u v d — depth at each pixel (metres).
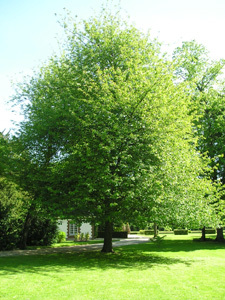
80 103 15.38
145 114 14.24
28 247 21.34
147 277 9.64
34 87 20.14
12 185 20.47
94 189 13.07
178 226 14.56
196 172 16.17
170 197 13.38
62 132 16.48
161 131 13.92
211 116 28.95
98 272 10.50
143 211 13.91
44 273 10.13
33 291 7.57
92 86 15.09
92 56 16.88
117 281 8.93
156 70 15.38
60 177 14.56
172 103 15.28
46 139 16.94
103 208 14.19
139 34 18.25
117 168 13.55
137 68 14.85
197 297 7.21
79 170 13.99
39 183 15.91
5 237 18.88
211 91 28.69
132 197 12.47
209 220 14.69
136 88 14.72
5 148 17.22
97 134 13.67
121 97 14.21
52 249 19.95
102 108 14.01
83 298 7.00
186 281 9.09
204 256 16.45
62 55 19.83
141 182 12.84
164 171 13.20
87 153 13.54
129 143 14.02
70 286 8.19
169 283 8.77
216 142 27.38
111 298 7.04
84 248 20.78
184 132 15.41
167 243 26.61
